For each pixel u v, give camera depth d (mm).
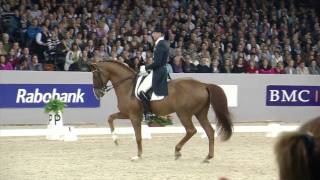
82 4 19875
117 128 13719
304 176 1927
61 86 15547
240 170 8938
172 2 21641
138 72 9977
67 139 12664
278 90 17844
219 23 21531
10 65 16156
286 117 17984
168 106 9695
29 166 8930
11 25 17875
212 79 16984
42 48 17484
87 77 15797
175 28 19844
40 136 13422
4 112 15000
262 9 23453
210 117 16922
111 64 10211
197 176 8297
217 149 11641
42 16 18547
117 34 19000
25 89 15195
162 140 13070
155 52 9672
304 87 18203
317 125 2158
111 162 9547
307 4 25672
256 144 12586
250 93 17469
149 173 8484
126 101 9984
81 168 8828
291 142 1951
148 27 19500
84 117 15805
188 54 18906
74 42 17125
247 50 20344
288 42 21391
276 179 8117
